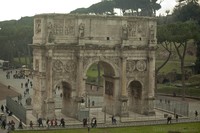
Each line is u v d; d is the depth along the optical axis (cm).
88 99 10306
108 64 8769
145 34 8994
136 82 9231
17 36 17388
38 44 8331
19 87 13812
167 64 15050
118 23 8744
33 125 7875
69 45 8362
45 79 8369
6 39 17862
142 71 9050
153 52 9031
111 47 8656
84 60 8488
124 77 8788
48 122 7819
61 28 8338
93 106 10169
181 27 10931
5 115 8694
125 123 8219
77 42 8425
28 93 12400
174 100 11056
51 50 8194
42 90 8362
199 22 14750
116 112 8919
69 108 8775
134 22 8881
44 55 8325
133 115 9056
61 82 9019
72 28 8438
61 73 8425
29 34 17050
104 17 8588
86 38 8462
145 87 9119
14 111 8900
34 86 8831
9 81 15350
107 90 9300
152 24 9006
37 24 8500
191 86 12888
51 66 8250
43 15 8181
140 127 7812
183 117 8944
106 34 8644
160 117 8912
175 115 8931
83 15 8425
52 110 8344
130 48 8775
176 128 7662
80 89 8450
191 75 14025
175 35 10800
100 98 11650
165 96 12031
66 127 7775
